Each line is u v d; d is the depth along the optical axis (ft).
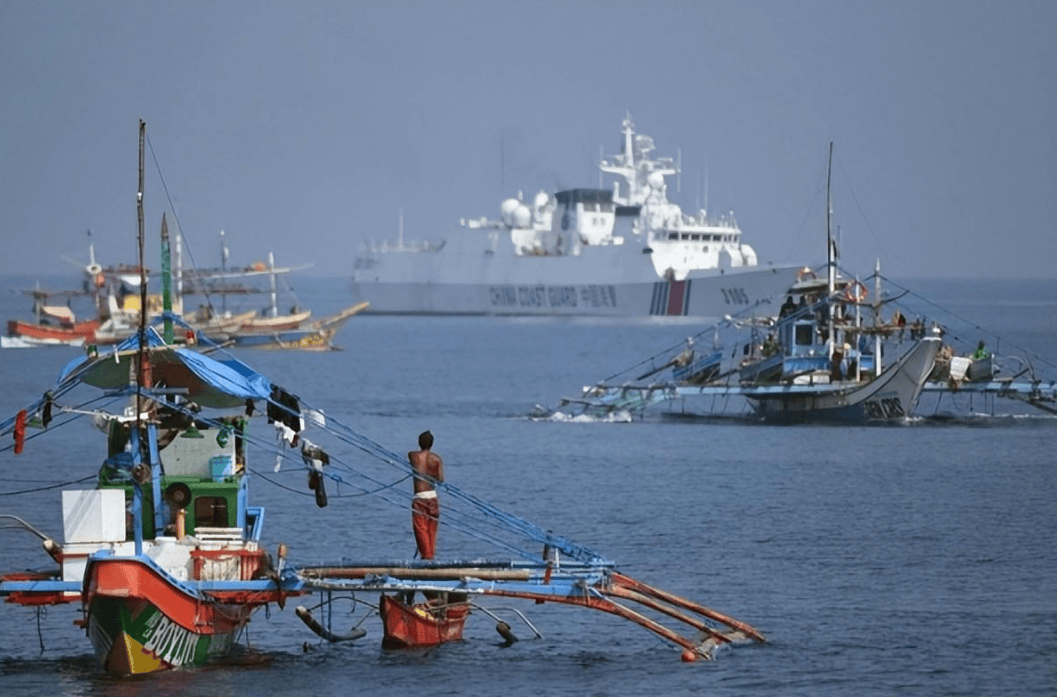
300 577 265.75
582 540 394.93
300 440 289.94
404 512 440.45
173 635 257.75
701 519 427.74
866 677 262.06
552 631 297.74
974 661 272.51
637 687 256.93
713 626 292.81
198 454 278.05
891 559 365.61
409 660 274.77
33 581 255.70
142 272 278.05
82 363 288.92
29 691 250.16
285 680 258.78
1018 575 346.13
